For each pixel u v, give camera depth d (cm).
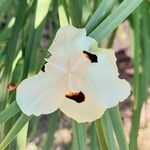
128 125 64
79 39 22
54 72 22
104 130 25
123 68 72
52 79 22
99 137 25
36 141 62
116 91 22
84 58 22
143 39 42
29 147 61
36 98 22
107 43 41
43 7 27
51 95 22
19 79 27
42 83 22
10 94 27
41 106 22
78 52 22
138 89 36
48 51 22
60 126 64
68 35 21
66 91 22
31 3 31
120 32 73
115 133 25
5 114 23
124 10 23
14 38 28
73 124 27
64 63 22
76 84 22
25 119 23
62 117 65
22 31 30
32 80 22
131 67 72
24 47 29
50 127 38
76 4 28
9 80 26
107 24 23
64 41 22
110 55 22
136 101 35
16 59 29
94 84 22
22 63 28
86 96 22
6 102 26
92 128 33
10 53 27
